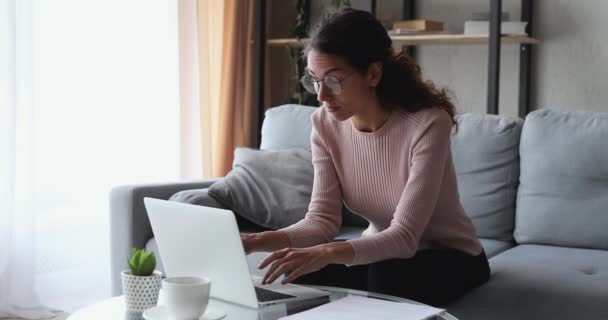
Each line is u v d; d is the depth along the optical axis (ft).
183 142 10.77
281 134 8.71
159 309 4.26
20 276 8.82
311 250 4.61
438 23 10.91
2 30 8.55
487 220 7.61
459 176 7.75
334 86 5.08
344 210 8.37
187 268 4.78
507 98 11.44
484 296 5.49
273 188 7.73
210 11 11.39
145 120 10.34
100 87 9.78
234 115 11.80
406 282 5.25
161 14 10.43
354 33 5.10
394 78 5.39
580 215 7.15
